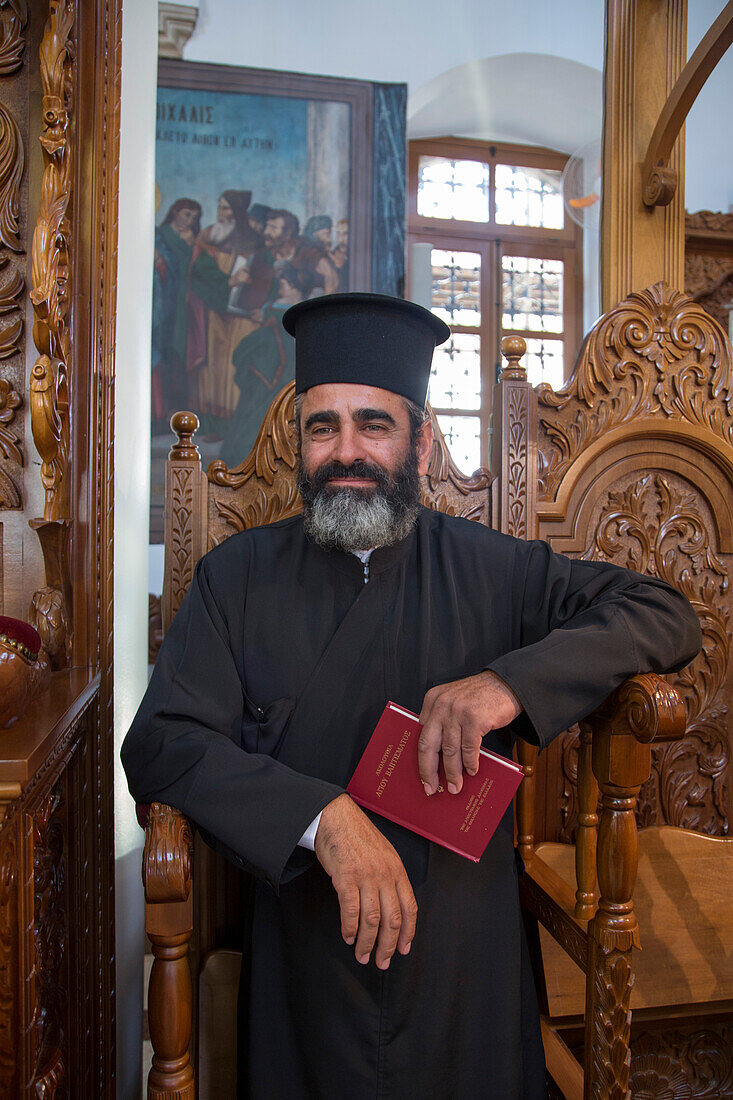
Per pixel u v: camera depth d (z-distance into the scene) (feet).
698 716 5.77
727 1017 5.54
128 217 5.69
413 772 3.40
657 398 5.62
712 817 5.80
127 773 3.51
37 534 4.36
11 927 2.65
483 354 17.83
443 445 5.33
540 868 4.92
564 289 18.22
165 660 3.84
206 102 14.79
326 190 15.21
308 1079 3.65
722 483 5.79
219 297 14.93
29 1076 2.71
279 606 4.13
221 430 14.94
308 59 15.01
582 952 3.84
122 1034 5.25
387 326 4.02
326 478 4.00
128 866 5.41
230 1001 4.82
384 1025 3.57
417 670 3.96
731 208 15.56
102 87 4.48
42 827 2.97
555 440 5.52
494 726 3.25
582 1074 4.27
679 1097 5.53
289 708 3.87
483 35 15.57
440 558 4.38
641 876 5.17
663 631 3.65
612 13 6.31
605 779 3.53
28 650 3.22
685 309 5.62
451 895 3.71
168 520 5.01
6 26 4.38
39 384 3.97
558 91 16.49
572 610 4.03
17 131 4.41
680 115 5.74
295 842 3.09
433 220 17.62
